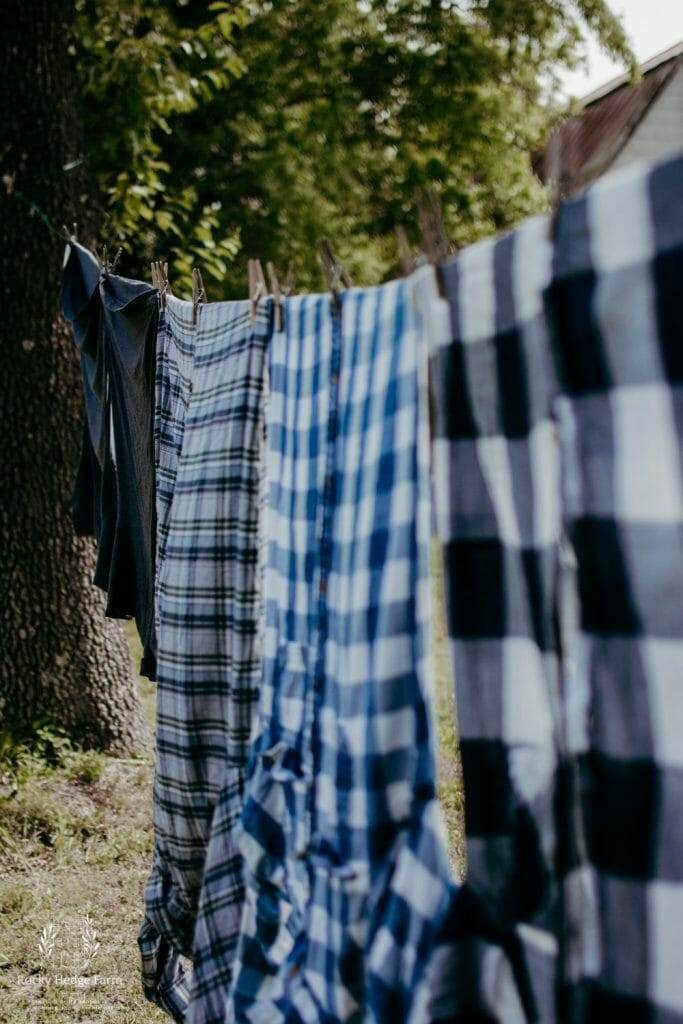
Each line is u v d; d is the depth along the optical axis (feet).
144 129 20.08
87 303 9.43
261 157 29.55
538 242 4.06
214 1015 6.36
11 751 14.93
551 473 4.18
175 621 6.91
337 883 5.20
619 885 3.82
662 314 3.58
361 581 5.14
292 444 5.85
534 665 4.31
